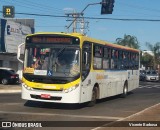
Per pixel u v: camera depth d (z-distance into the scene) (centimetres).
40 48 1750
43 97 1708
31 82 1725
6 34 4416
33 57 1750
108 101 2297
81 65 1728
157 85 4538
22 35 4794
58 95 1692
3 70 3919
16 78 3947
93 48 1892
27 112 1611
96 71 1938
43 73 1709
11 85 3747
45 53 1739
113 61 2250
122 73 2464
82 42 1741
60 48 1731
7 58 4791
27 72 1739
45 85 1703
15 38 4622
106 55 2109
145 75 5722
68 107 1866
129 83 2672
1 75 3906
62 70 1702
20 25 4741
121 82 2455
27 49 1767
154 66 11212
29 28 5009
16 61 5075
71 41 1730
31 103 1961
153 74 5706
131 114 1655
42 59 1733
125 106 2009
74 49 1723
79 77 1709
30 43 1767
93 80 1894
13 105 1858
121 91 2480
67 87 1688
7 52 4441
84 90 1777
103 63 2058
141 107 1969
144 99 2495
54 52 1728
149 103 2209
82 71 1739
